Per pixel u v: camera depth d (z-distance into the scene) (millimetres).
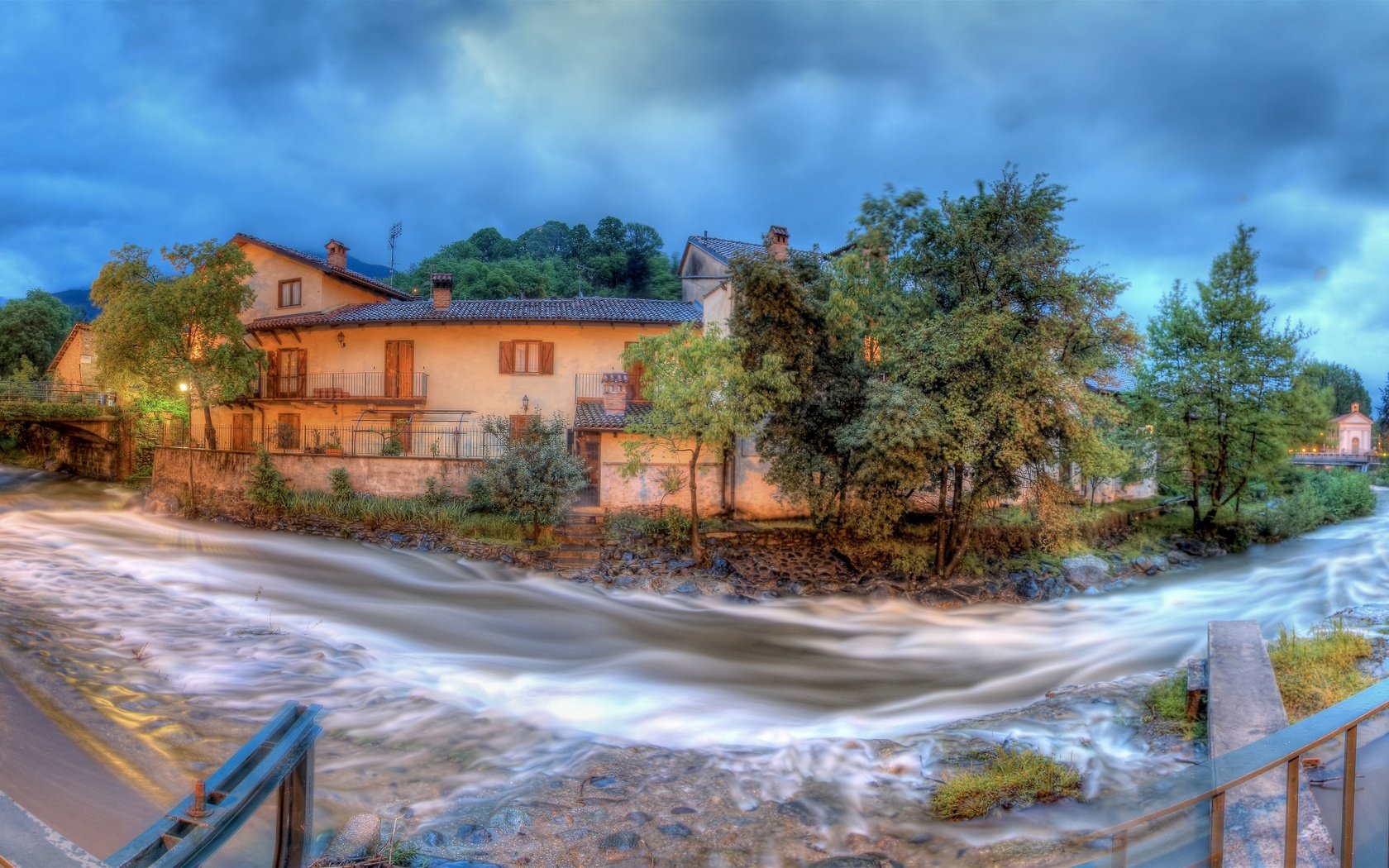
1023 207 20078
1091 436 19625
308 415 34438
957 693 14172
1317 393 31641
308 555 23234
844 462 21719
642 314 31422
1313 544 30734
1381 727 5953
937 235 20688
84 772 7727
